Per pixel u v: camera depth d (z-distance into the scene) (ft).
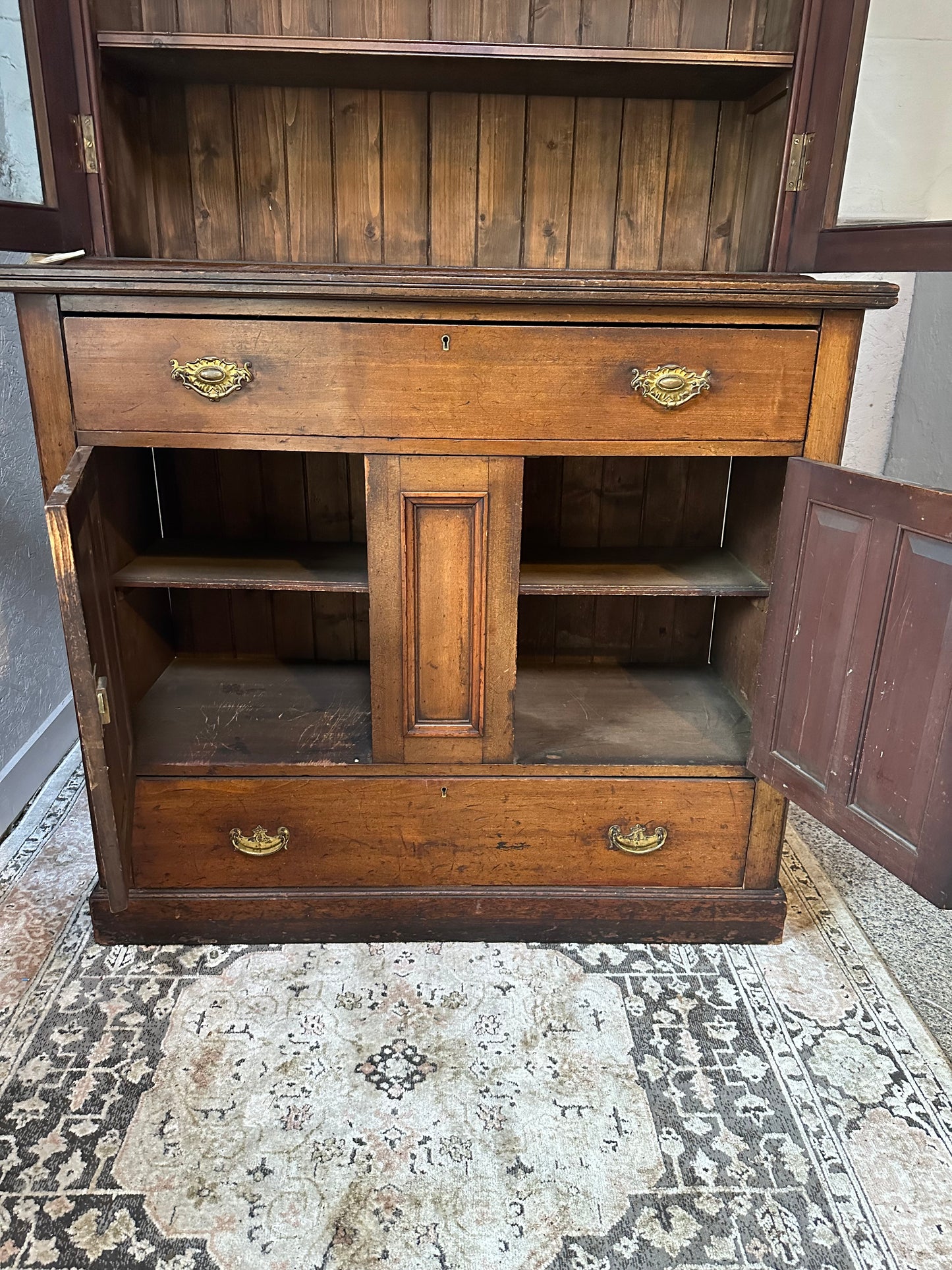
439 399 4.22
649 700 5.67
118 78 4.69
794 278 4.27
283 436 4.26
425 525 4.41
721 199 5.36
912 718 3.87
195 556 5.16
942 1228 3.49
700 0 4.97
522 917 5.00
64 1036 4.32
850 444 7.06
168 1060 4.19
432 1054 4.26
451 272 4.32
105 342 4.09
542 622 6.18
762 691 4.75
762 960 4.95
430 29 4.98
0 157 4.36
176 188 5.21
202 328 4.08
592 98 5.12
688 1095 4.07
